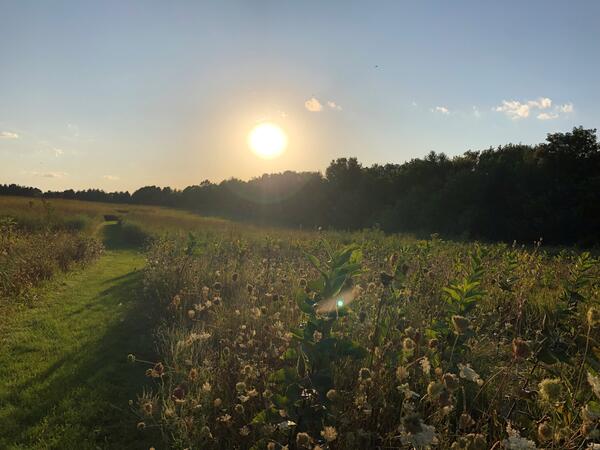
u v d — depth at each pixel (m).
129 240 24.48
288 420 3.04
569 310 4.67
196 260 9.77
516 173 38.56
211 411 3.54
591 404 2.35
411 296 5.08
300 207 58.66
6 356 5.96
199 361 4.60
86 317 7.84
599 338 4.07
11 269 9.59
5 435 4.07
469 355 3.92
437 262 8.62
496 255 10.97
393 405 3.04
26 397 4.77
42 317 7.73
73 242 14.91
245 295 6.65
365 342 3.87
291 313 5.09
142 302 8.49
